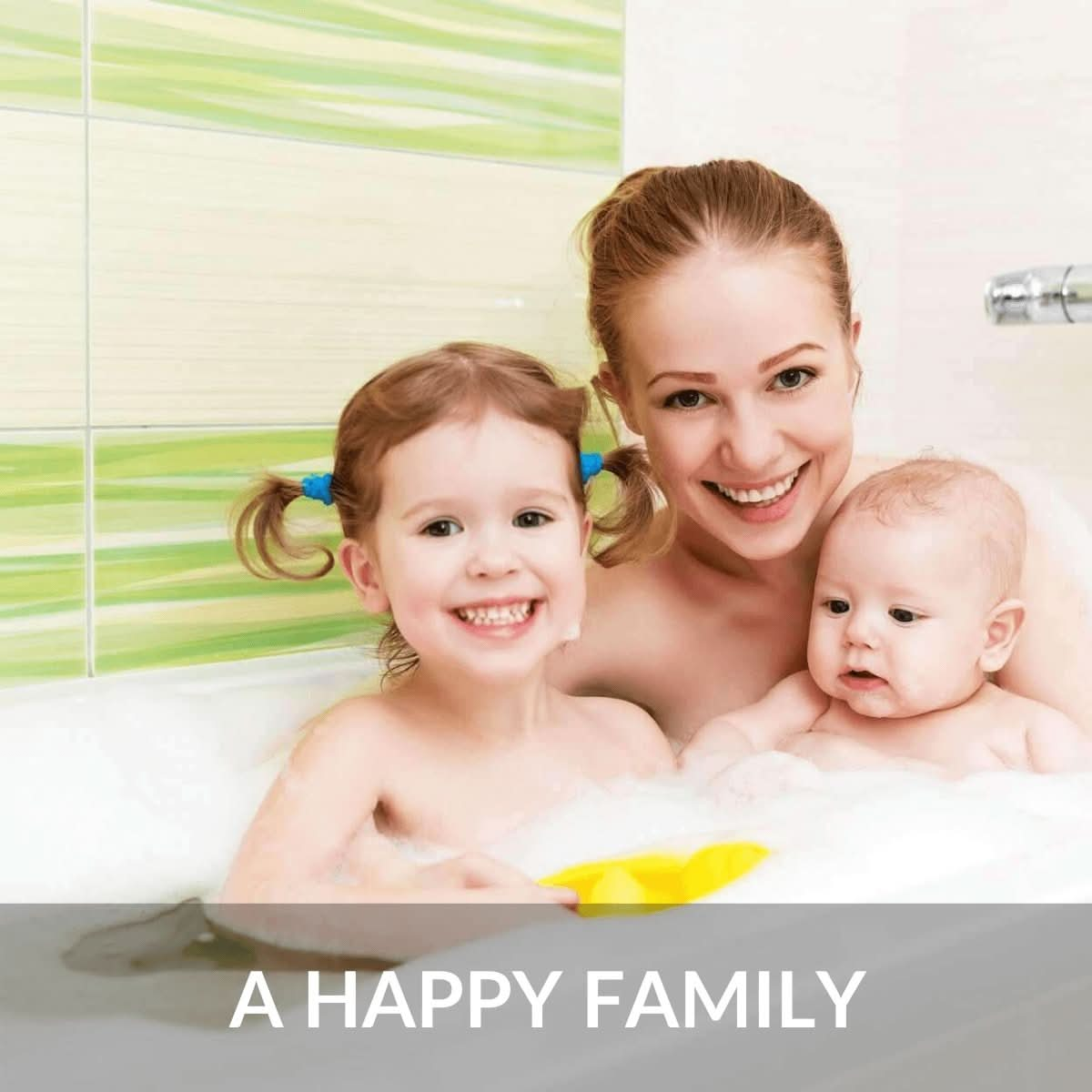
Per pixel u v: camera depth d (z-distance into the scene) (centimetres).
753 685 120
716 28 146
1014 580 110
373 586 103
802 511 110
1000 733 108
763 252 104
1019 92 153
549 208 135
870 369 164
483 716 102
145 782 104
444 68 127
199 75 114
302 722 115
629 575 120
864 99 161
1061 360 151
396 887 89
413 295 128
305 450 124
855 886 79
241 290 118
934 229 162
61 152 108
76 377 111
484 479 96
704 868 84
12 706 108
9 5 105
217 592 120
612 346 112
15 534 110
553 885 87
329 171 122
